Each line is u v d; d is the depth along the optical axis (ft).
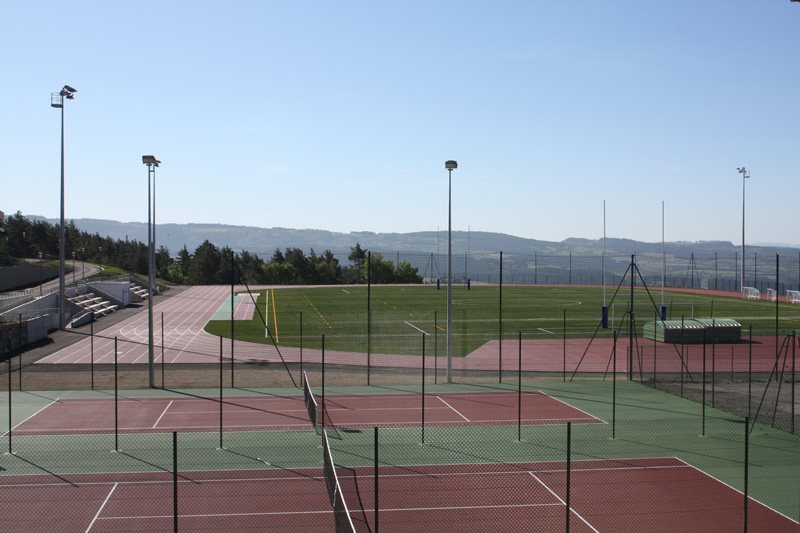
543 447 72.33
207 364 126.00
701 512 54.34
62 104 173.27
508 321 199.31
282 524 51.08
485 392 102.06
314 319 206.90
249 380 110.42
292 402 94.07
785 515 53.78
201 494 57.36
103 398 96.22
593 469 65.00
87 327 183.42
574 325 189.57
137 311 233.14
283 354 138.72
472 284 437.99
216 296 310.86
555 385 108.17
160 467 64.59
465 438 75.72
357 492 58.39
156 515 52.70
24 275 257.75
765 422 83.56
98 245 510.99
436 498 56.90
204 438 75.00
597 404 94.02
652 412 88.84
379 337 164.45
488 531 50.24
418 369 121.80
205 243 503.20
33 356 134.00
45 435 76.18
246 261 507.71
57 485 59.52
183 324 194.39
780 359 133.59
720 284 494.59
